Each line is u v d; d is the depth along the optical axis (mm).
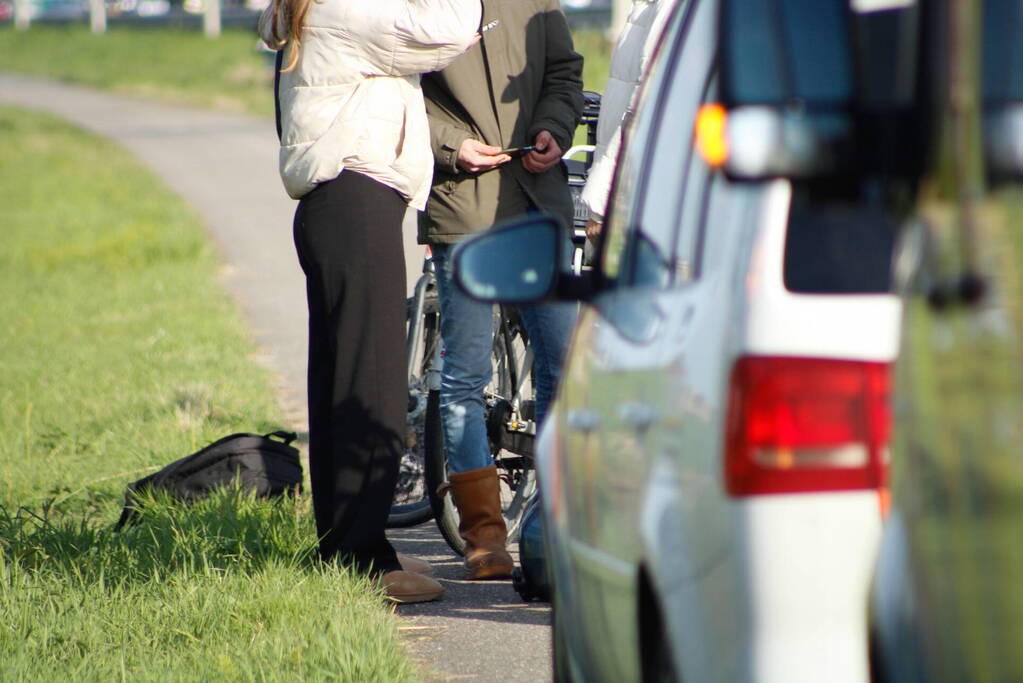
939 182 6000
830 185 6582
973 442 5562
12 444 26938
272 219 70562
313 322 17562
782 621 6945
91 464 25312
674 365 7996
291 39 16891
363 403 17094
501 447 19734
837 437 7016
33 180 95812
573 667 11109
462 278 10750
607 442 9281
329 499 17906
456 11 16656
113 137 128750
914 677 6094
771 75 6590
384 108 16844
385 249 16938
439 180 18609
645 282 9344
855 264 7219
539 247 10914
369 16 16516
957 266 5719
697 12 10000
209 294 47281
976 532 5555
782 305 7148
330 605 16281
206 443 26250
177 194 84125
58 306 46875
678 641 7637
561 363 18625
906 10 6520
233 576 17344
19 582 17516
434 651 15898
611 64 17438
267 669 14430
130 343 38656
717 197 8148
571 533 10438
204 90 182500
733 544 7066
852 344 7070
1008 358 5359
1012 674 5383
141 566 18078
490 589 18391
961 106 5926
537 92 18766
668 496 7867
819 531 6969
